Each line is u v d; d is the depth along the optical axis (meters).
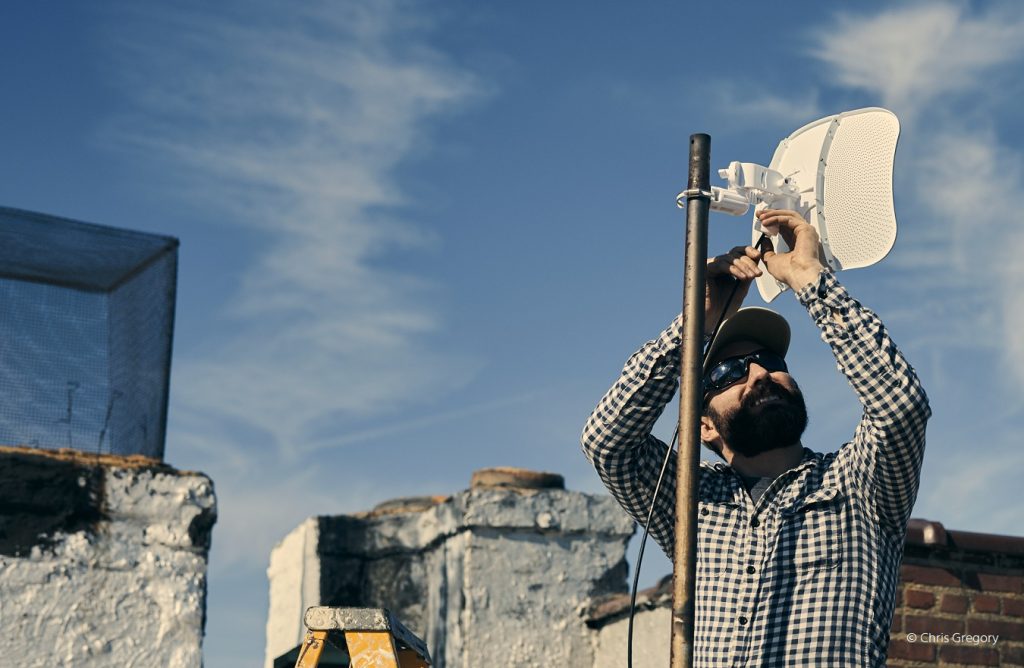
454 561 8.93
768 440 3.88
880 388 3.62
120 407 7.14
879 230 3.82
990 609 7.31
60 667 6.70
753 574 3.72
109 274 7.18
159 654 6.87
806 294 3.78
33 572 6.77
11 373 6.91
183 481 7.15
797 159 4.05
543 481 9.17
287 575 10.48
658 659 8.06
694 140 3.51
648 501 4.10
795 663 3.59
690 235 3.45
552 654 8.70
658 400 3.98
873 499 3.71
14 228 6.98
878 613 3.66
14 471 6.84
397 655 3.12
